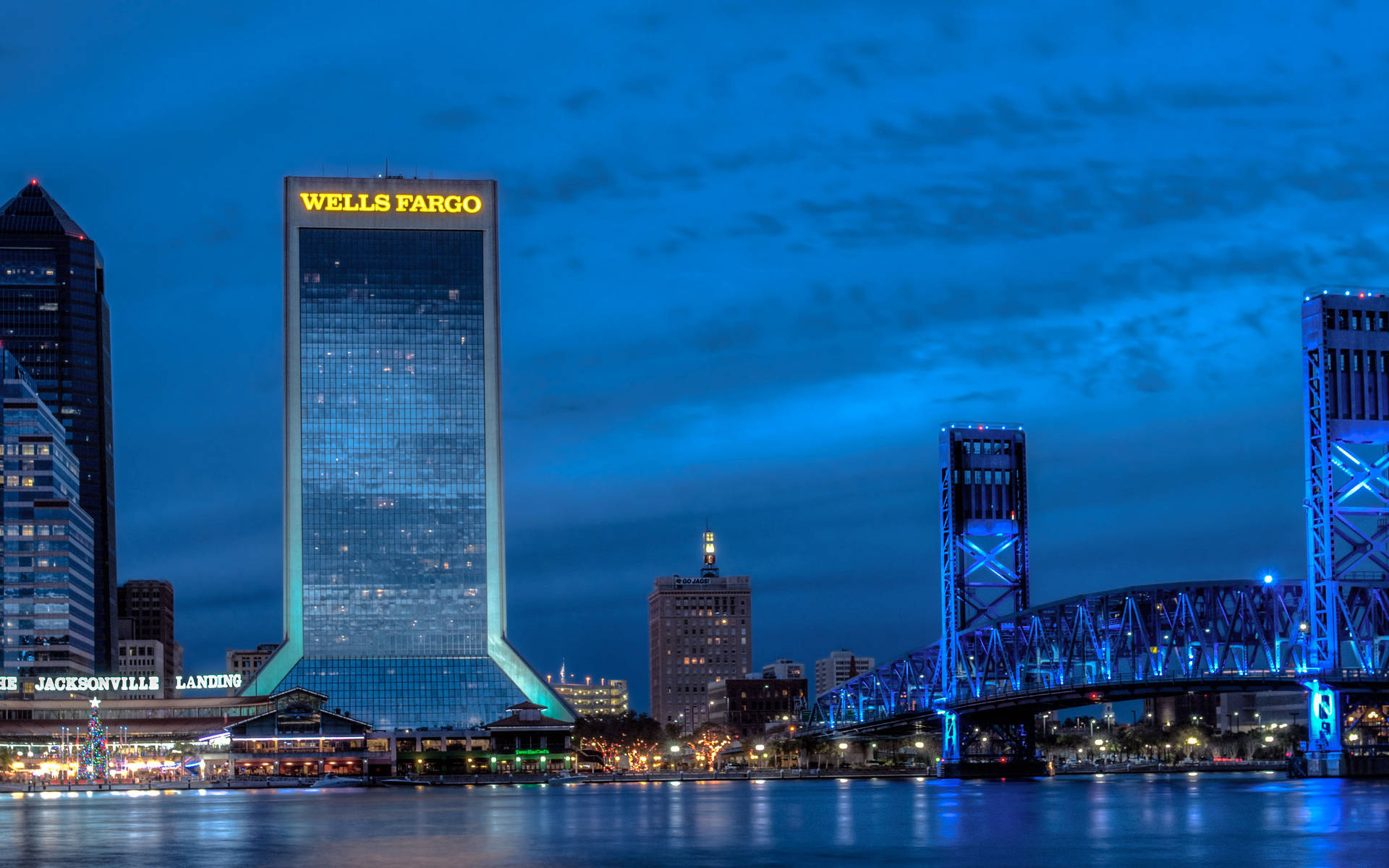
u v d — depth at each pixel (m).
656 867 108.25
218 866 110.75
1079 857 112.06
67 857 119.38
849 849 120.81
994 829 141.00
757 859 113.81
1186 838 126.81
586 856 116.69
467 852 120.00
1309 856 110.44
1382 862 106.50
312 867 109.38
